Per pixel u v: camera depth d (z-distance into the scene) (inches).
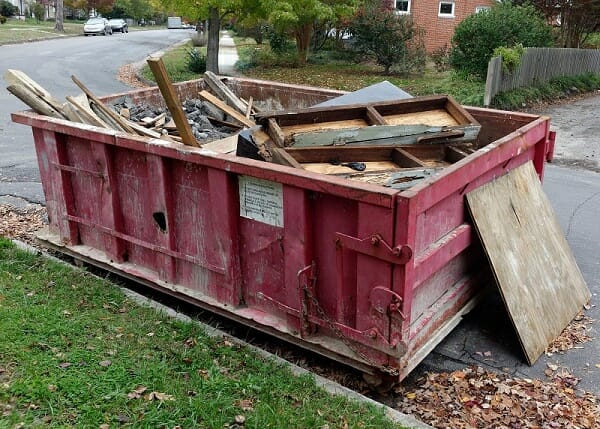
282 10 748.6
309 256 144.3
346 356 144.3
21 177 333.7
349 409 135.2
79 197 198.8
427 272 142.2
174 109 161.8
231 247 158.2
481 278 179.9
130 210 183.9
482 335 180.7
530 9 745.0
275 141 168.9
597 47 1011.9
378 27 817.5
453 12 997.8
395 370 137.1
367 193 127.2
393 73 839.7
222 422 125.2
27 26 1957.4
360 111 189.9
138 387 134.6
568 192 345.1
